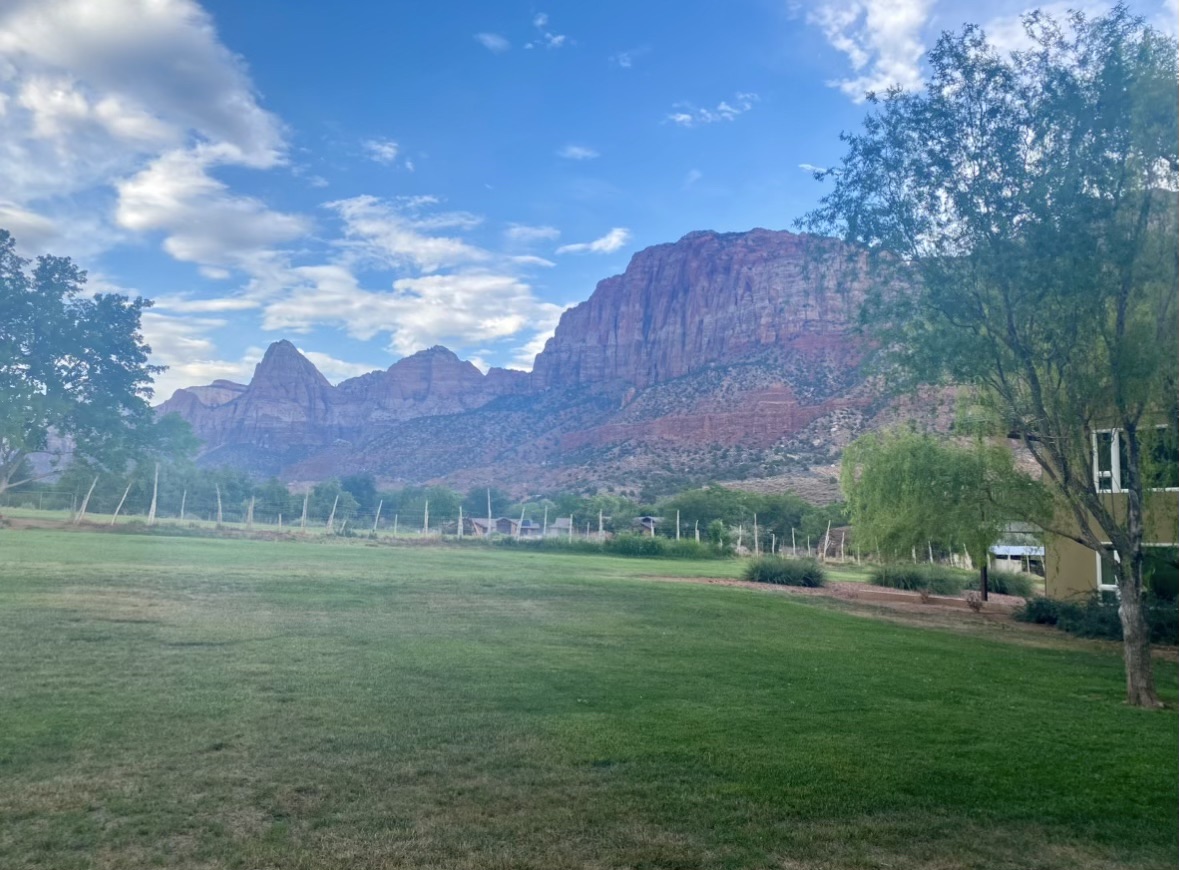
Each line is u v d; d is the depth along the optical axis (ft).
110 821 16.63
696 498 227.61
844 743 25.30
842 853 17.42
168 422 138.72
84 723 22.53
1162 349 35.42
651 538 145.38
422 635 40.52
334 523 170.30
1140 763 25.13
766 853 17.17
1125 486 38.93
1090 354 37.68
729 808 19.42
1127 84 34.53
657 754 23.06
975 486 44.50
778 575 91.15
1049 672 43.21
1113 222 35.09
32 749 20.26
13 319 116.37
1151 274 35.35
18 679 26.45
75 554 62.95
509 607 53.62
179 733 22.31
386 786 19.52
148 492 138.92
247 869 15.08
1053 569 74.54
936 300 37.14
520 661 35.55
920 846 18.03
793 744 24.81
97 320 124.67
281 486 202.39
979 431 46.06
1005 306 36.94
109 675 27.89
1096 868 17.56
